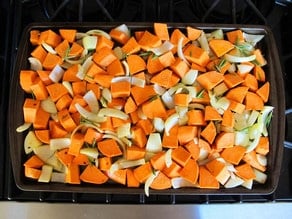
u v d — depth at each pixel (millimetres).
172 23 570
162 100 550
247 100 556
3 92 588
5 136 578
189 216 555
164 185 530
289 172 586
